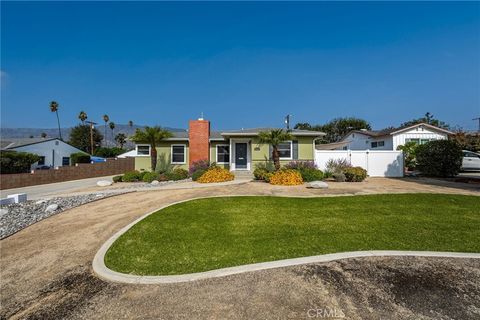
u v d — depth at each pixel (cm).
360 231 621
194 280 424
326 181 1487
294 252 510
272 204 903
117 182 1909
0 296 424
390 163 1836
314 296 366
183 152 2183
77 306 380
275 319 321
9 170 2319
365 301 353
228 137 2042
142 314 347
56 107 5750
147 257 520
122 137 6862
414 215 745
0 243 683
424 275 415
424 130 2419
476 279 401
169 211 841
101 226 762
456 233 597
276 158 1636
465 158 1919
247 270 445
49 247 628
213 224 705
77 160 3412
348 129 5397
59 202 1169
